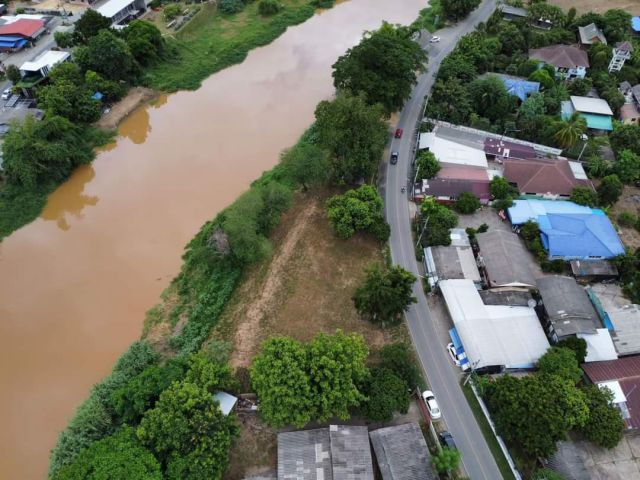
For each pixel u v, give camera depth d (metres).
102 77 115.69
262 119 112.75
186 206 91.44
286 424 57.84
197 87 124.00
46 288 77.94
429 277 75.06
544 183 87.31
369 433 56.31
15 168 91.38
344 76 98.94
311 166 84.75
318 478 52.25
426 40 133.88
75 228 88.06
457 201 86.88
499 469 55.09
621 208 87.56
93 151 104.44
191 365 59.03
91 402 57.06
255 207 78.12
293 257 79.94
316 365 55.06
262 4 151.00
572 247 76.38
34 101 110.06
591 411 56.16
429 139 97.75
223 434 52.12
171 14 144.88
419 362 65.38
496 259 74.62
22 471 58.12
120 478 46.78
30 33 128.50
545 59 118.69
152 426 51.31
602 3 151.88
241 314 72.12
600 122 102.25
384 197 89.69
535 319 68.06
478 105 104.88
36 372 67.38
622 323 67.44
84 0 149.75
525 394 54.78
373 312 67.06
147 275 79.75
